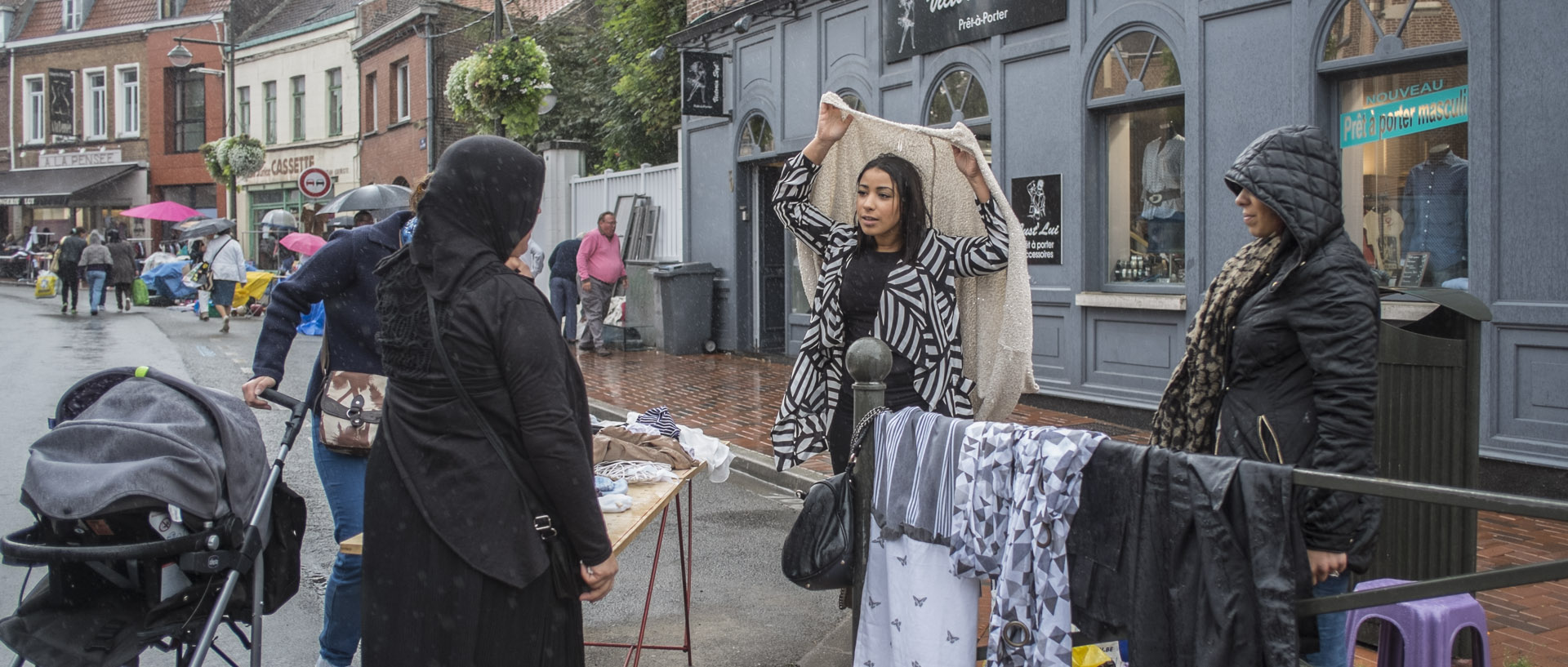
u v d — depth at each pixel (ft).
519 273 7.94
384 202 33.42
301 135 104.99
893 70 34.83
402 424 7.68
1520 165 19.12
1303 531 7.86
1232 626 6.73
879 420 8.91
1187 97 24.99
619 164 62.85
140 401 9.12
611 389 34.17
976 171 11.69
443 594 7.43
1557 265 18.66
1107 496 7.39
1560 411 18.63
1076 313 28.37
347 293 11.17
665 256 49.85
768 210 44.39
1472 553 11.23
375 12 89.45
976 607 8.46
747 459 24.16
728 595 15.83
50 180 127.85
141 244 122.72
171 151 122.01
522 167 7.79
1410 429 11.49
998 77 30.27
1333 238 8.33
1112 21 26.81
